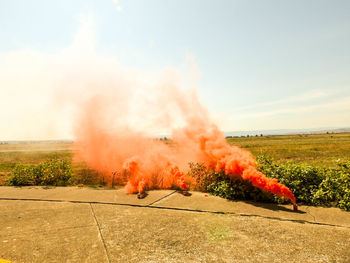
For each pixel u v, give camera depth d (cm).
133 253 256
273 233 303
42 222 352
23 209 419
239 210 398
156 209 412
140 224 341
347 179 406
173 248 266
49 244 279
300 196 434
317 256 244
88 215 383
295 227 321
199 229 319
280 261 235
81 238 295
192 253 254
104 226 335
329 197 427
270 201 449
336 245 267
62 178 700
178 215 379
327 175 451
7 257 247
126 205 439
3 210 413
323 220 346
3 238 296
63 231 318
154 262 237
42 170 678
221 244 274
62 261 240
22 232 315
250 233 304
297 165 490
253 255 248
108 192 545
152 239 290
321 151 1973
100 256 250
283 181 456
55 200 476
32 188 603
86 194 524
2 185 675
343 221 340
